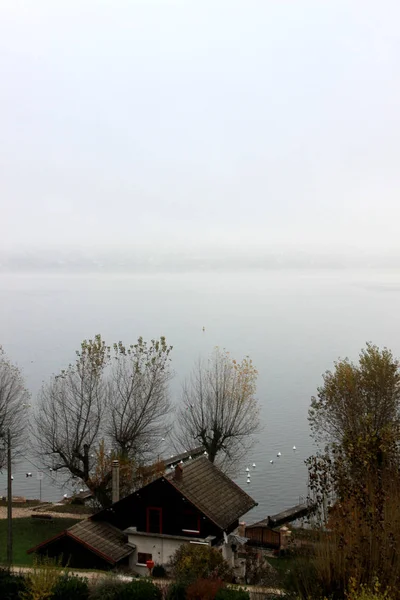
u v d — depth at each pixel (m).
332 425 52.72
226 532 35.78
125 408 53.16
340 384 51.75
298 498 58.94
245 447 73.88
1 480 66.88
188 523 35.97
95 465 51.62
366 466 24.47
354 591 20.39
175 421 75.00
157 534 35.88
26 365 132.38
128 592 25.59
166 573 33.38
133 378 55.56
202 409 60.59
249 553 36.62
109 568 34.44
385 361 52.75
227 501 38.12
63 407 52.53
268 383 118.00
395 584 21.17
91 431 52.59
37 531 44.69
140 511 36.94
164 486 36.53
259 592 24.44
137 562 36.16
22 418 68.94
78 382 63.88
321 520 24.69
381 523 22.55
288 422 88.38
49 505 55.47
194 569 29.33
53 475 67.06
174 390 96.56
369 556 22.31
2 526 46.34
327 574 22.48
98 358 54.53
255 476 66.12
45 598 25.44
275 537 41.78
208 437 56.66
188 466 39.41
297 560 25.20
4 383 77.56
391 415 49.88
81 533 35.53
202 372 108.06
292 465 69.38
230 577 30.36
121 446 51.59
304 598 22.42
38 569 27.14
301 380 120.56
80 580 26.77
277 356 151.25
